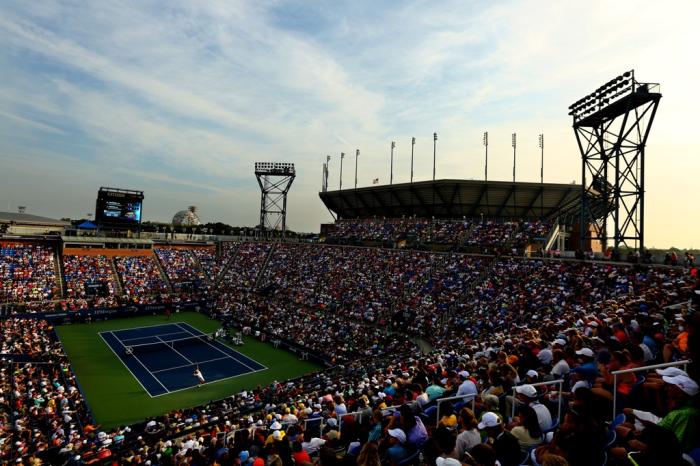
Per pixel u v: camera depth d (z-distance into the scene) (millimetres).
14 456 23516
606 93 44250
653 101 40656
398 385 18672
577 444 5801
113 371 43000
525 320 39312
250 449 16594
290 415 19703
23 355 40875
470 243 66312
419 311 50719
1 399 30172
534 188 74188
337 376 37469
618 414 8695
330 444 12938
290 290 69750
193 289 78062
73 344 50562
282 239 99188
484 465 6168
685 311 14523
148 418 32125
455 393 13539
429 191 81625
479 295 48688
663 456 4496
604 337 13805
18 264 67438
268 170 102750
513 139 78750
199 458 18500
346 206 103562
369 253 72188
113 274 74500
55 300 62844
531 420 7820
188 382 41188
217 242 95562
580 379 10516
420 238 75000
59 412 31625
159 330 58844
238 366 46125
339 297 61750
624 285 37531
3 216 114938
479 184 75250
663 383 7699
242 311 63781
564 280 43781
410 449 9133
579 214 73688
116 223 79375
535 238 61469
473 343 31031
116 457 24922
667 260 38156
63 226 110312
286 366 46562
